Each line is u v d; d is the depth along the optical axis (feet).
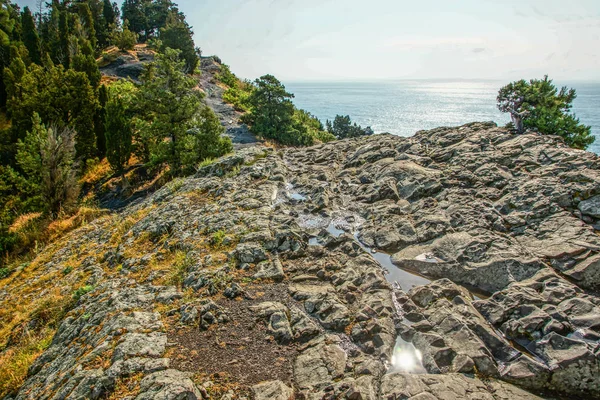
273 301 21.04
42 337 25.29
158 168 89.81
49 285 33.35
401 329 18.17
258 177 41.68
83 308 24.86
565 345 15.30
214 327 19.01
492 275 20.89
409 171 35.40
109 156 81.00
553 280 18.97
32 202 73.15
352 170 41.81
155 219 36.19
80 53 142.72
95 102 104.12
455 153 37.27
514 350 15.88
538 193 26.05
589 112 651.25
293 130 111.45
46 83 103.60
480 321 17.53
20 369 21.58
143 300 22.27
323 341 17.65
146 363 16.30
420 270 23.35
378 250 26.43
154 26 289.94
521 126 39.70
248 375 15.80
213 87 180.55
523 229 23.95
